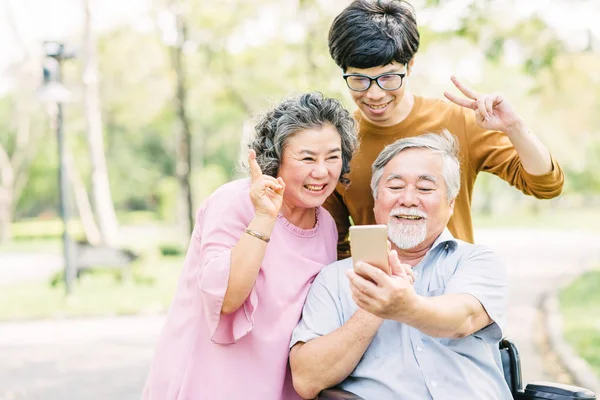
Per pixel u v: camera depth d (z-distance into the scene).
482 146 3.22
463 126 3.21
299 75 15.83
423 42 8.71
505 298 2.64
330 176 2.71
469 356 2.63
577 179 41.59
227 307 2.52
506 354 2.81
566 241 23.97
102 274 13.48
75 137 30.80
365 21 2.92
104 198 15.95
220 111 27.98
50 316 9.94
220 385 2.63
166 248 18.19
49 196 37.94
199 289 2.69
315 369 2.56
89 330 8.91
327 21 12.87
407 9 3.00
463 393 2.55
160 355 2.75
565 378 6.55
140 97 25.23
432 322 2.38
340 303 2.71
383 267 2.26
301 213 2.82
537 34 8.69
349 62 2.96
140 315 9.95
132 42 20.66
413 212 2.72
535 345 7.97
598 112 28.95
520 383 2.80
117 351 7.67
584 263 16.48
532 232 29.62
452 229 3.20
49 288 12.29
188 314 2.72
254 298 2.56
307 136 2.66
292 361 2.63
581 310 9.98
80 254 12.19
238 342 2.64
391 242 2.77
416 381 2.57
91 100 15.64
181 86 15.20
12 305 10.74
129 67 22.20
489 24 8.55
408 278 2.35
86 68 15.51
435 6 8.23
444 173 2.74
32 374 6.75
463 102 2.93
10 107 33.22
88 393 6.08
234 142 32.69
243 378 2.63
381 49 2.90
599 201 53.03
